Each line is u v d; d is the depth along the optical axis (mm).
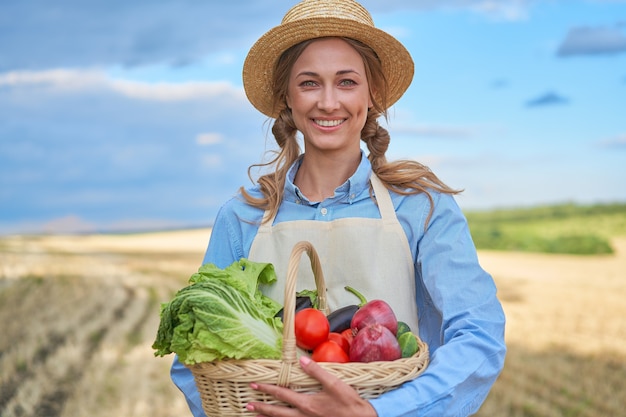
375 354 2109
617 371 9008
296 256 2143
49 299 14023
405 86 2814
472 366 2234
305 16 2555
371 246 2506
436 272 2457
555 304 13289
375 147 2750
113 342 10586
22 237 25766
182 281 16797
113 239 27250
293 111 2590
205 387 2166
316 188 2678
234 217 2771
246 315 2111
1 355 9688
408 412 2078
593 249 21141
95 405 7516
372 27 2492
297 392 2043
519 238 22359
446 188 2576
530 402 7859
